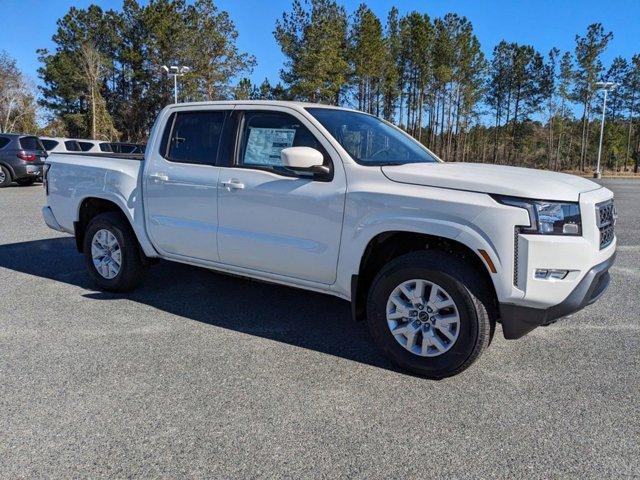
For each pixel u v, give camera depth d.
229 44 48.16
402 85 60.97
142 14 49.94
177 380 3.50
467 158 75.69
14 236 8.58
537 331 4.49
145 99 53.12
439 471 2.56
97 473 2.52
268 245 4.18
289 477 2.51
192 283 5.85
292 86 39.12
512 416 3.09
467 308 3.38
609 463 2.63
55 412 3.07
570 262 3.21
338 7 41.75
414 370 3.61
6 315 4.74
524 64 63.75
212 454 2.68
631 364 3.83
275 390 3.38
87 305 5.05
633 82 69.12
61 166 5.71
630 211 13.41
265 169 4.21
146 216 4.99
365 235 3.67
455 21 55.62
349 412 3.12
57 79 53.22
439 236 3.45
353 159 3.85
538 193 3.23
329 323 4.66
